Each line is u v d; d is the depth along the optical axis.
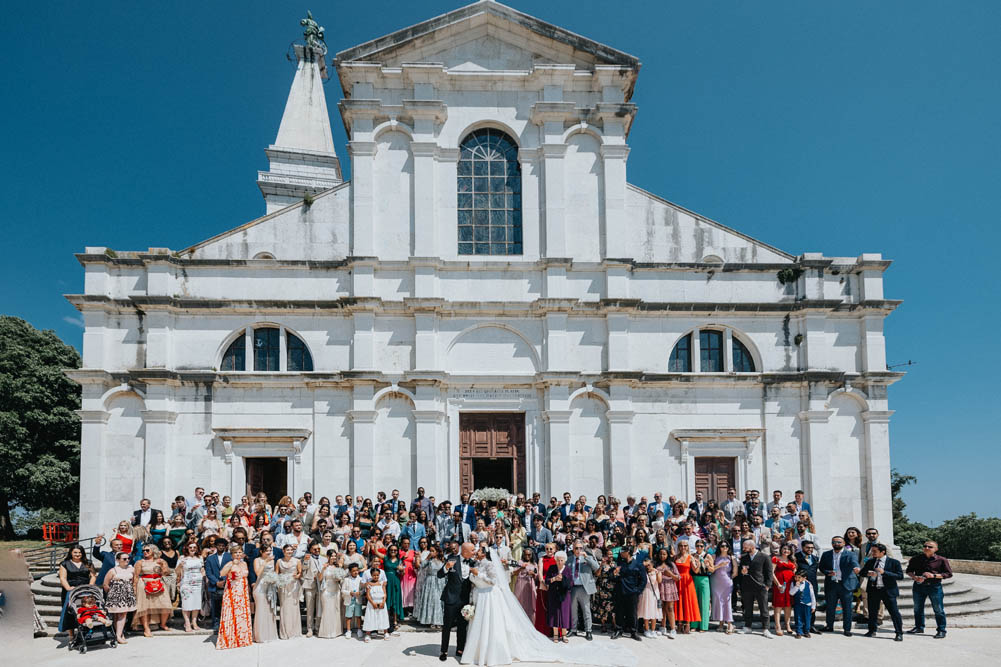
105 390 23.88
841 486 25.34
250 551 17.55
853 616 19.23
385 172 25.94
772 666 14.34
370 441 24.22
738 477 25.23
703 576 17.47
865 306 25.80
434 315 24.98
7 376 36.97
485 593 14.43
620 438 24.75
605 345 25.45
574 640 16.17
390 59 26.36
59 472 37.12
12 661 8.04
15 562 8.34
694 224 26.45
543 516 20.52
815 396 25.39
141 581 16.88
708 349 26.08
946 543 37.31
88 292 24.30
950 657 15.39
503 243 26.22
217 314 24.84
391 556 17.52
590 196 26.23
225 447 24.12
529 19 26.44
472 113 26.41
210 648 15.68
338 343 25.00
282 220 25.64
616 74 26.45
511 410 25.14
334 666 14.08
